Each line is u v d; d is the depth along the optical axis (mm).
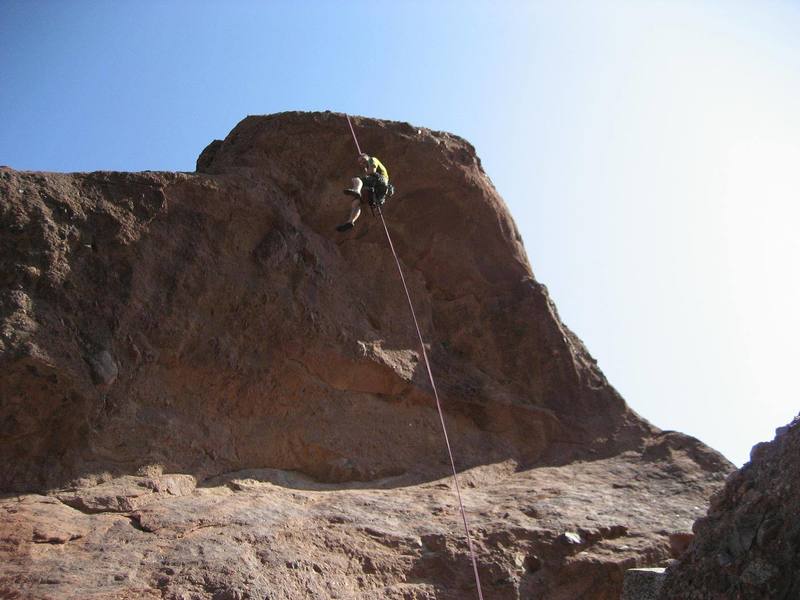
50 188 11367
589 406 15781
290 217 13891
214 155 16094
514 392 15586
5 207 10812
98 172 11992
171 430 11594
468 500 13039
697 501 13500
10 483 10055
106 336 11188
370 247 15250
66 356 10578
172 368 11969
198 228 12656
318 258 14039
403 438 13930
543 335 15992
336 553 10727
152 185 12188
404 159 15242
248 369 12625
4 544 8992
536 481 13992
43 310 10648
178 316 12023
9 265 10617
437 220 15977
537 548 11859
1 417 10078
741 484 7977
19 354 9977
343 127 14688
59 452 10539
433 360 15125
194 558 9523
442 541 11523
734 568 7332
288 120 14438
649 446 15180
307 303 13461
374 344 14188
